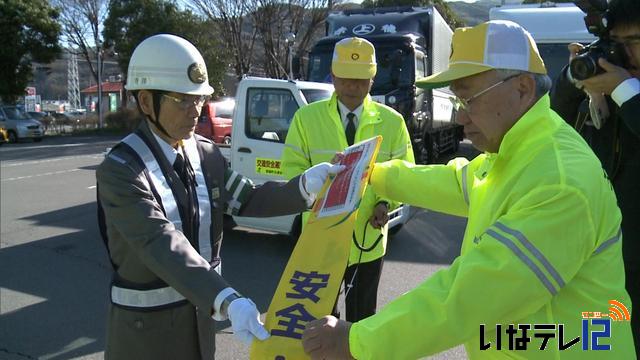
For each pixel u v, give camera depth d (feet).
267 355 5.24
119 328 6.09
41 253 20.08
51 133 96.17
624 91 6.10
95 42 102.47
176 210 6.01
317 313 5.38
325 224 5.85
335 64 9.23
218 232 6.69
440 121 36.35
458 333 4.48
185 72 5.78
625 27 6.14
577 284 4.66
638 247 6.90
